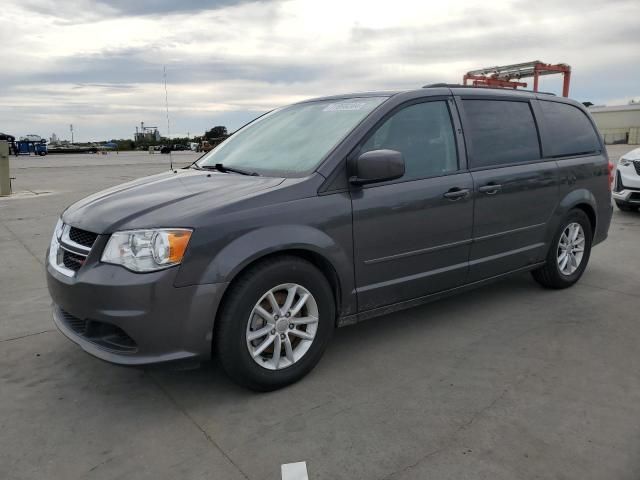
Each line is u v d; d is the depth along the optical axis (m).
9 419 2.85
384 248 3.46
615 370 3.34
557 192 4.64
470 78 19.09
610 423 2.75
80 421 2.83
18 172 20.81
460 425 2.74
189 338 2.78
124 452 2.56
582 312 4.38
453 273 3.92
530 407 2.91
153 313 2.70
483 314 4.35
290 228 3.01
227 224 2.84
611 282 5.21
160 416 2.87
